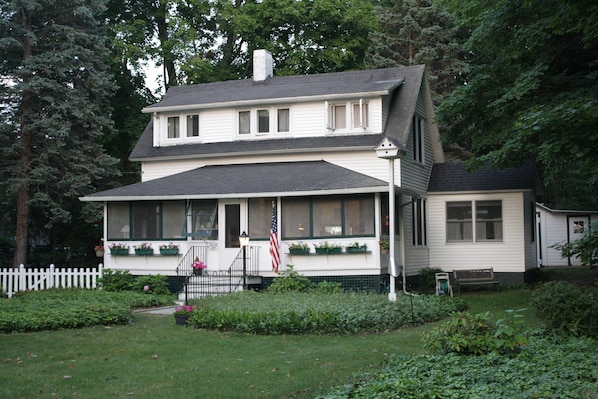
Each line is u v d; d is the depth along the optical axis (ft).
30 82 91.35
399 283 76.74
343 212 71.77
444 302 59.82
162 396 30.17
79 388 31.81
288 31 126.11
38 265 106.42
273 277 73.67
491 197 86.84
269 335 47.01
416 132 87.86
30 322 49.29
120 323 53.16
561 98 57.72
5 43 90.79
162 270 77.36
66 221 94.79
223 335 47.06
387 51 129.39
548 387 27.27
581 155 49.96
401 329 49.29
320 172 77.25
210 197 74.90
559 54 60.34
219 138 88.74
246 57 134.41
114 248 78.84
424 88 91.97
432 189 89.04
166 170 89.97
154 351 41.09
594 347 36.81
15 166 93.76
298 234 73.15
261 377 33.68
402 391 27.86
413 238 84.23
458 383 28.63
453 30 126.62
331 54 120.57
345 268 71.26
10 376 34.19
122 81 122.62
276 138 86.07
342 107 83.97
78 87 98.94
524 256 85.05
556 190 141.59
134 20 127.13
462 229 88.07
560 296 43.70
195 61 118.52
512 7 59.82
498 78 67.87
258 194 72.79
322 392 30.01
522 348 35.19
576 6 41.39
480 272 79.77
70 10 97.71
